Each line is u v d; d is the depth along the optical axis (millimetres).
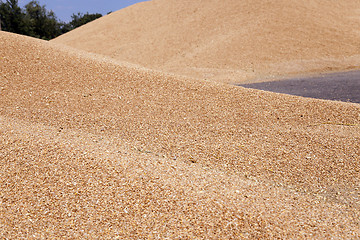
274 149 4711
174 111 6180
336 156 4477
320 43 17234
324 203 3461
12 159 3801
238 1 23719
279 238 2766
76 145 4270
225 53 17578
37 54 8352
